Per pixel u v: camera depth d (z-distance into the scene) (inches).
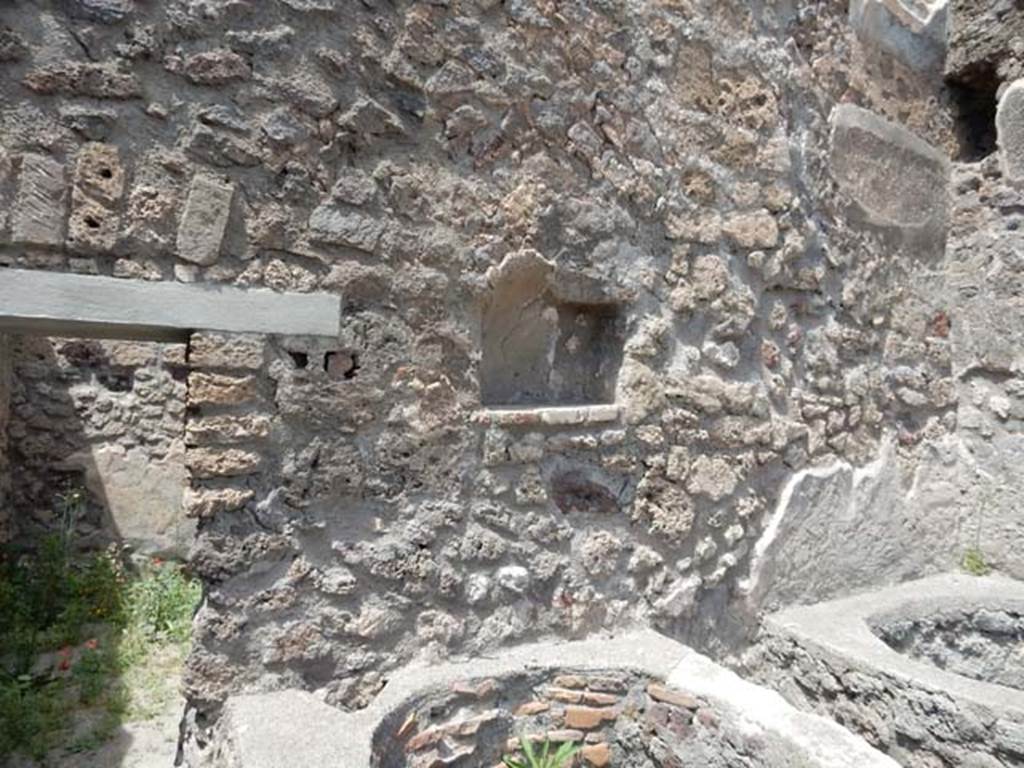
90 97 71.9
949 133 153.6
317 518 82.9
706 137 114.1
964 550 150.3
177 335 81.0
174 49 75.0
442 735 84.6
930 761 97.5
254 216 79.0
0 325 76.0
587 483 102.0
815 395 128.0
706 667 92.7
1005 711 90.2
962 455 151.4
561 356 107.9
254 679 79.0
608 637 101.8
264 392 80.1
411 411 88.5
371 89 85.1
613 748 93.5
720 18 115.3
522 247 96.3
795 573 124.7
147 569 181.0
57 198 70.6
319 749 68.3
